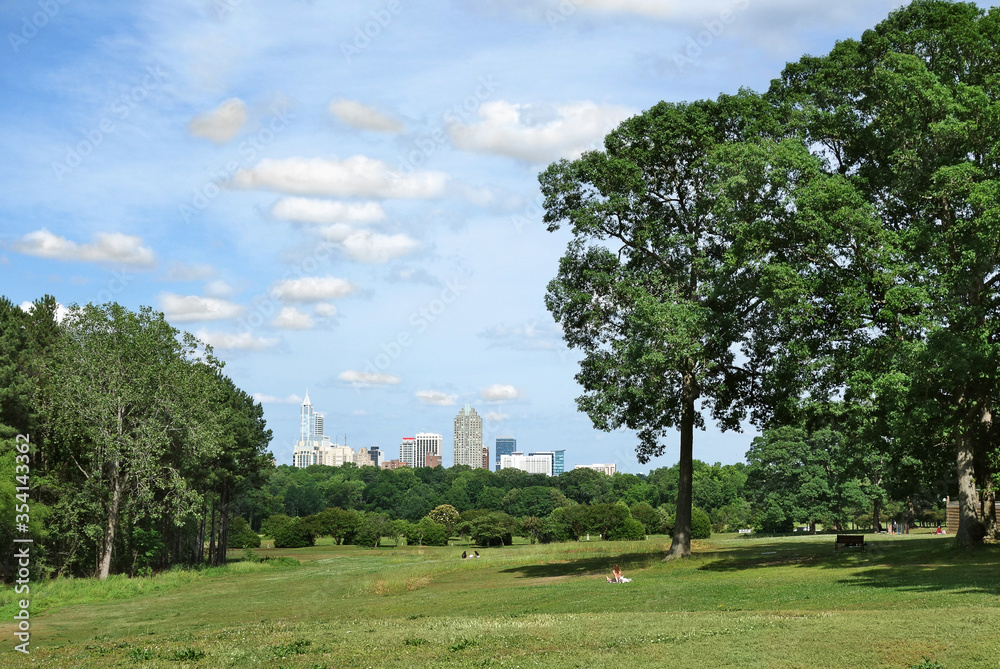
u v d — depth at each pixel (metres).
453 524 142.12
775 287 32.38
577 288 42.41
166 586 49.06
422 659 16.47
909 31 36.28
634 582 32.66
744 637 16.45
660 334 36.62
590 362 42.38
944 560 30.78
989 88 33.44
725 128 41.34
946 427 34.69
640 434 42.81
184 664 17.38
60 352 52.47
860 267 32.84
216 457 66.56
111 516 53.03
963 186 30.58
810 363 33.06
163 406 56.03
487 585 36.94
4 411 48.09
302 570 62.47
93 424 53.00
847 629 16.28
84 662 18.52
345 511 134.75
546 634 19.00
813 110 36.94
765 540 63.78
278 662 16.97
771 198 33.81
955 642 14.16
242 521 124.12
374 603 31.69
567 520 123.56
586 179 42.84
